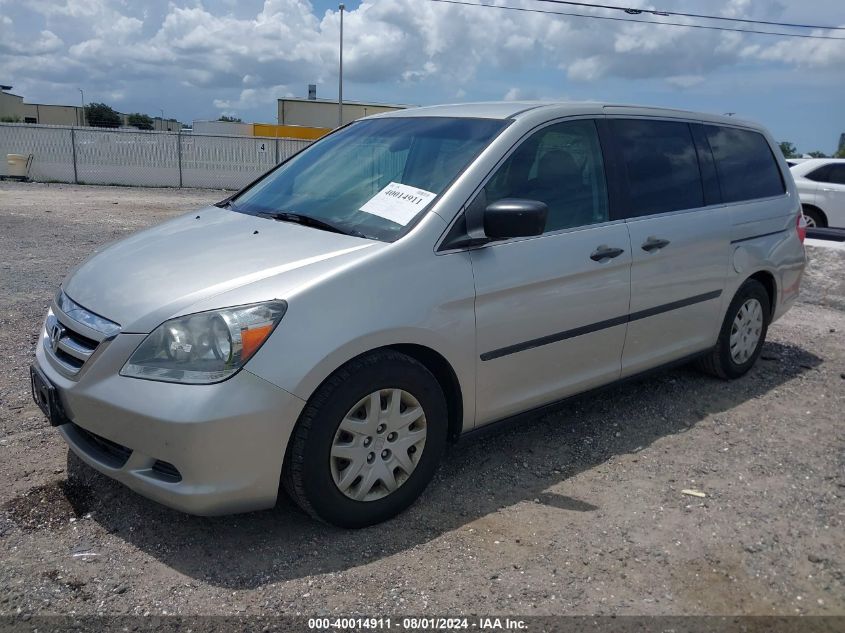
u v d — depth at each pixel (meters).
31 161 23.58
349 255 3.14
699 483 3.79
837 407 4.95
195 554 3.02
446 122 4.04
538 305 3.65
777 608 2.82
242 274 3.05
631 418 4.61
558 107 4.04
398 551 3.09
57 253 9.42
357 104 40.16
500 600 2.80
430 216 3.35
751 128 5.38
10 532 3.11
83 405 2.97
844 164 12.77
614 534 3.27
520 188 3.69
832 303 8.12
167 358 2.83
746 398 5.04
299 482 2.99
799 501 3.63
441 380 3.49
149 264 3.29
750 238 5.04
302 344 2.88
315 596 2.79
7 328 5.85
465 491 3.62
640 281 4.17
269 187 4.29
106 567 2.91
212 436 2.76
